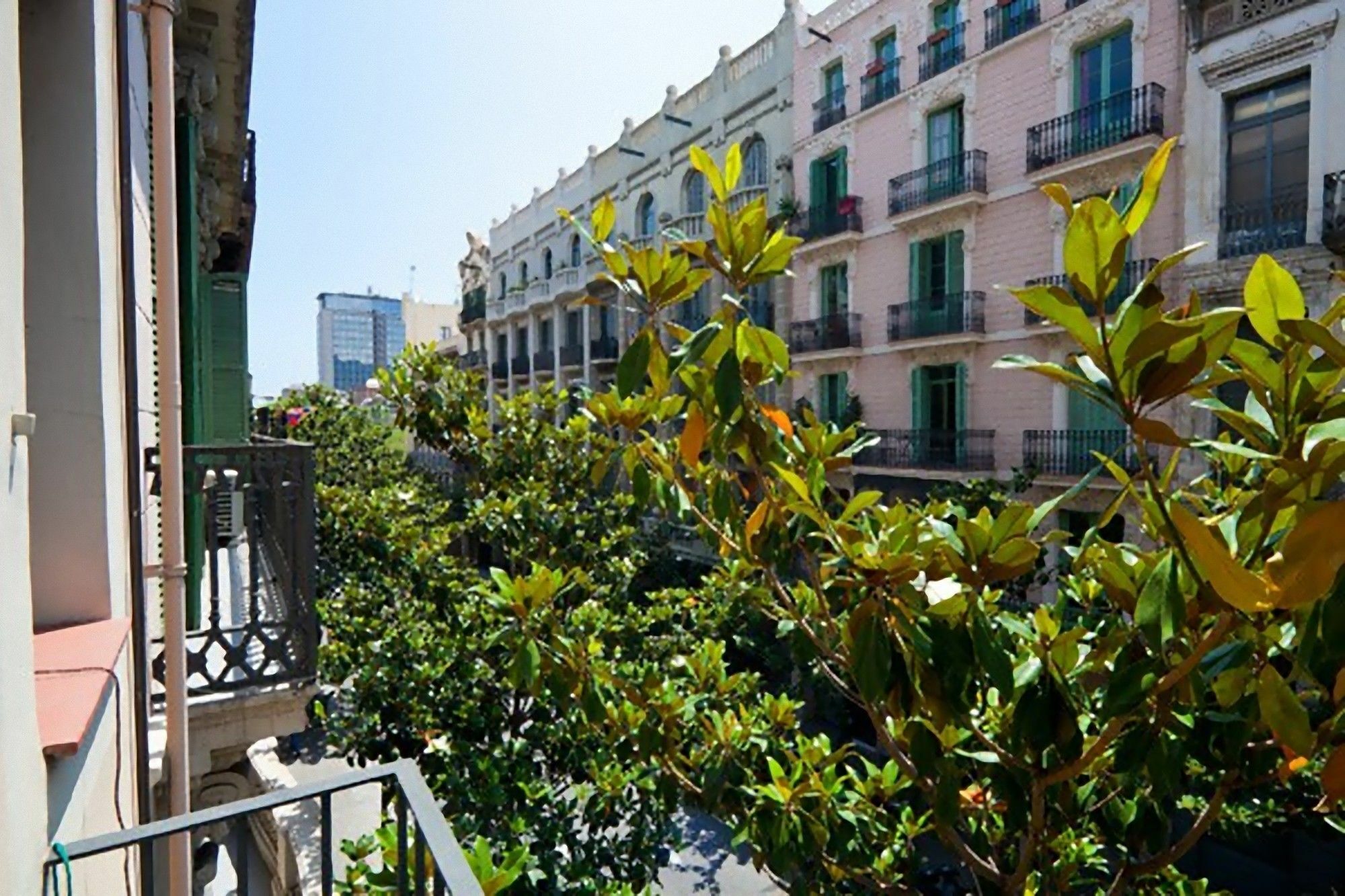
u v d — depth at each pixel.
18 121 1.93
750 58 19.61
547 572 3.65
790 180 18.47
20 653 1.69
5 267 1.73
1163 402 1.67
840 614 3.35
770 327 18.83
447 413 6.60
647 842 4.84
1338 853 9.01
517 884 3.90
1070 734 2.19
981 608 2.19
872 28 16.23
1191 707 2.30
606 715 3.74
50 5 2.93
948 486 13.37
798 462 2.87
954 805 2.51
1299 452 1.60
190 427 6.09
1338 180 9.46
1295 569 1.42
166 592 3.84
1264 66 10.30
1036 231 13.32
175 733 3.79
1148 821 2.79
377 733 5.39
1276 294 1.62
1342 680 1.61
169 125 4.08
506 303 32.38
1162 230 11.55
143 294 4.50
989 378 14.17
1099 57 12.57
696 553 17.27
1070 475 12.45
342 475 16.14
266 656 4.54
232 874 7.01
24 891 1.62
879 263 16.31
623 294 2.97
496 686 5.52
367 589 6.98
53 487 2.85
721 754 3.74
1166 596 1.84
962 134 14.71
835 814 3.33
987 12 14.07
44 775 1.83
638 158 23.72
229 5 6.20
